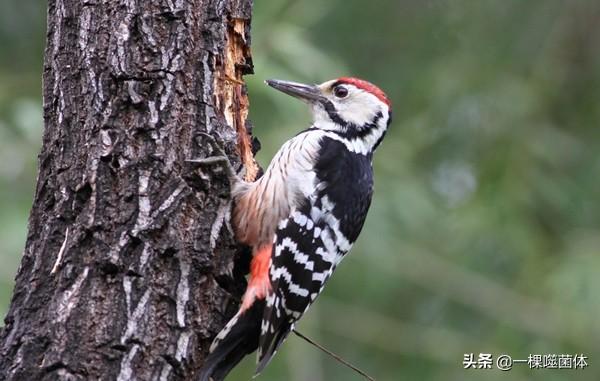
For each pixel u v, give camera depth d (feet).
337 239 27.94
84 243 24.47
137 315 24.04
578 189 53.93
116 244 24.35
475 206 52.49
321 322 50.98
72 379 23.43
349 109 30.58
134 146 25.13
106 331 23.80
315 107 30.91
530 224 53.26
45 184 25.39
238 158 27.02
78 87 25.43
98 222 24.50
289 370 48.75
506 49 55.31
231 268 25.72
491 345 50.52
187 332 24.50
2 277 42.68
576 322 49.11
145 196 24.84
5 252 43.32
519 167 53.52
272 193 27.02
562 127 55.72
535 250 51.78
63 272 24.29
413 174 52.44
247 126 28.66
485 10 55.62
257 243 26.81
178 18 25.79
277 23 46.42
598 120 55.77
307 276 27.07
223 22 26.81
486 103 54.29
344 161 28.73
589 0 55.67
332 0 54.95
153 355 24.02
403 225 50.70
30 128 45.24
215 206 25.95
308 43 47.78
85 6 25.63
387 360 51.31
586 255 50.39
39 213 25.30
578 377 49.29
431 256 51.26
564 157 54.44
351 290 51.26
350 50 55.52
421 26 55.98
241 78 28.22
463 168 54.29
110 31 25.46
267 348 25.63
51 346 23.67
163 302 24.43
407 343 51.06
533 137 53.93
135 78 25.34
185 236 25.14
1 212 44.98
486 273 51.70
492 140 53.98
